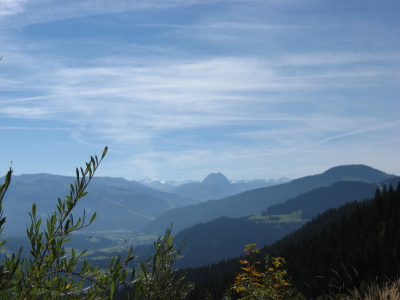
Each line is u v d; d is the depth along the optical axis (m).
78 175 2.08
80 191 2.08
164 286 2.83
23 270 1.92
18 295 1.85
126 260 1.87
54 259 1.98
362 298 5.57
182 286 3.09
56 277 1.97
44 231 1.99
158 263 2.05
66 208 2.06
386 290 5.39
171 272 3.00
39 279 1.92
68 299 1.91
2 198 1.72
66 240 2.04
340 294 5.71
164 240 2.27
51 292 1.92
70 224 2.04
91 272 1.98
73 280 1.97
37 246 1.95
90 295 1.90
